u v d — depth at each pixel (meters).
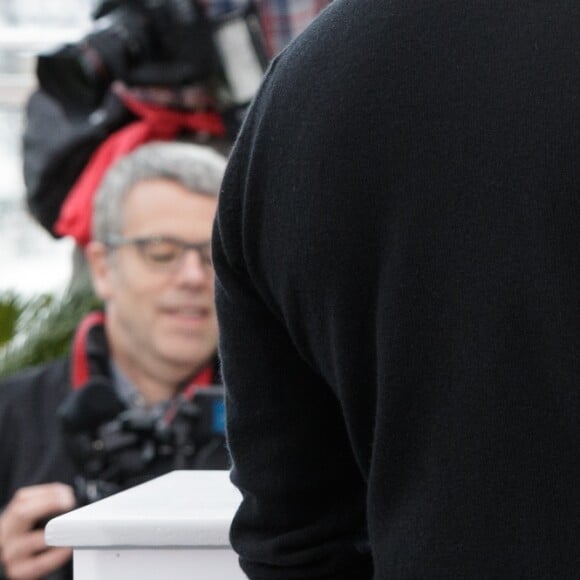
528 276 1.96
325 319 2.18
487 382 1.98
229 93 8.55
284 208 2.20
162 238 6.62
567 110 1.97
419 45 2.10
